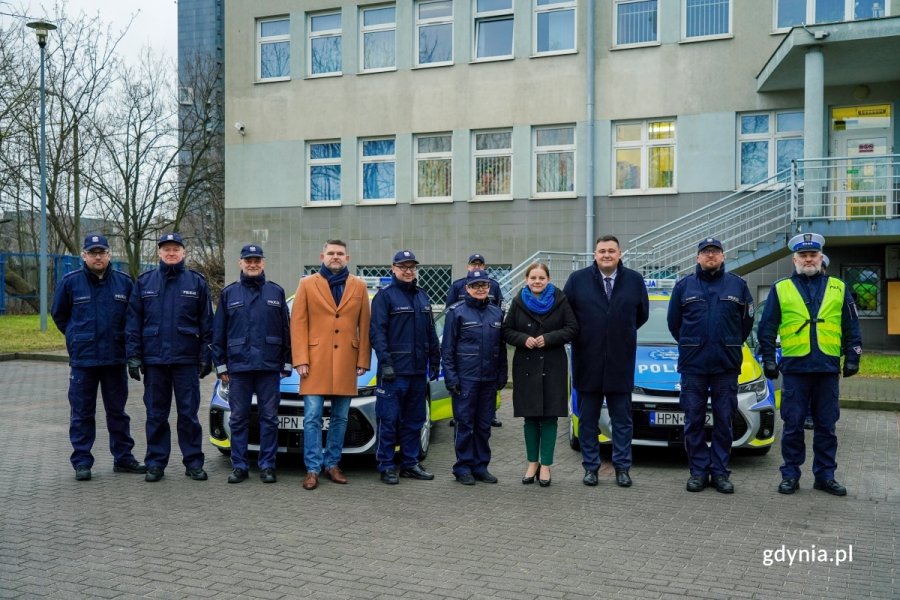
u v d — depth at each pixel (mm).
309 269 21438
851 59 15438
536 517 5871
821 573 4727
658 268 18062
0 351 17531
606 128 18672
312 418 6805
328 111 21125
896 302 16297
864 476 7203
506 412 10914
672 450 8375
